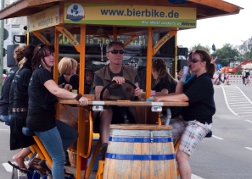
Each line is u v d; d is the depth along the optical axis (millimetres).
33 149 7684
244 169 11344
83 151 6418
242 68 85312
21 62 7625
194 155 13297
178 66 11898
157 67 7805
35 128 6289
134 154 5578
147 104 6008
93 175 7070
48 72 6316
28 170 7785
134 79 6965
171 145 5766
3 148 13648
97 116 6594
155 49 6598
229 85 60656
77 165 6500
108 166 5699
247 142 16484
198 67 6629
